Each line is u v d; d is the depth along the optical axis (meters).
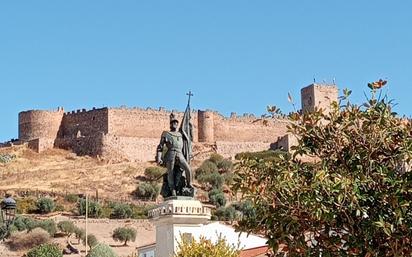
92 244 97.25
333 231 16.34
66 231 101.94
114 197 125.44
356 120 17.14
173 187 24.66
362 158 16.59
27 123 157.62
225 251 24.59
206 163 137.38
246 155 18.16
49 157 148.38
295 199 16.11
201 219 24.12
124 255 95.19
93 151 149.75
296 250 16.50
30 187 128.75
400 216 15.06
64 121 158.38
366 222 15.65
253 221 17.58
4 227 28.56
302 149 17.39
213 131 161.25
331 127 17.41
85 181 133.50
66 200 121.12
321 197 15.74
